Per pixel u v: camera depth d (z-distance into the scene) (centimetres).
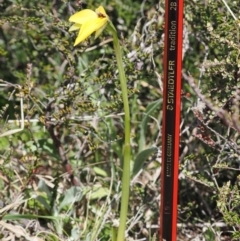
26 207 271
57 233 251
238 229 256
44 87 318
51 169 303
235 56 237
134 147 306
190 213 267
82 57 304
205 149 282
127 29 330
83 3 323
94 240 239
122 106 278
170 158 207
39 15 326
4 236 248
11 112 329
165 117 206
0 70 352
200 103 256
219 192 240
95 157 301
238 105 244
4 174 274
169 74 203
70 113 264
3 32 360
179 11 200
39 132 320
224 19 249
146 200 271
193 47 310
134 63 272
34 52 341
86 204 277
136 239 257
